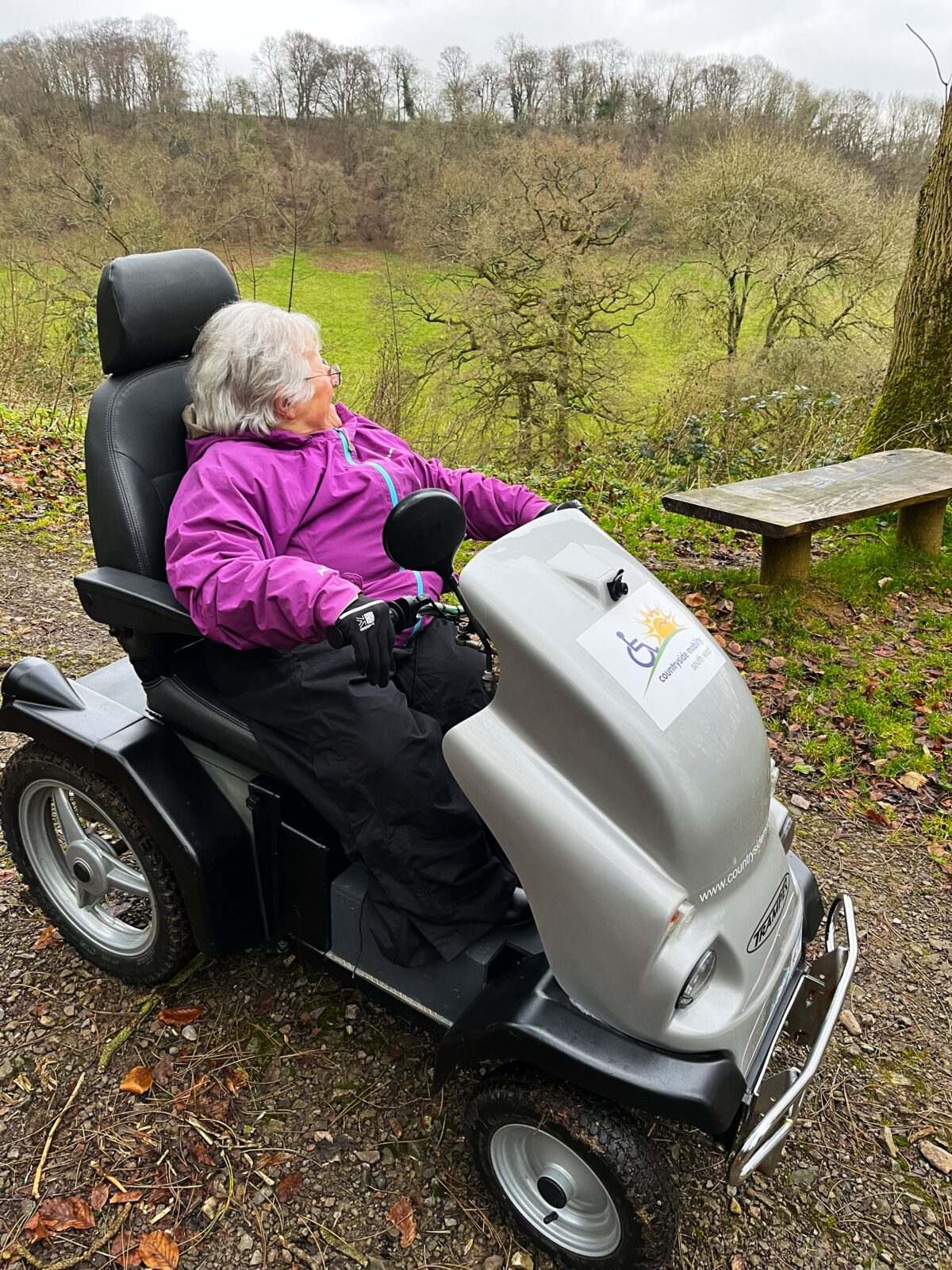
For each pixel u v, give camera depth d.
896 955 2.45
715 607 4.21
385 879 1.73
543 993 1.58
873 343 14.52
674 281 14.90
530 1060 1.51
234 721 1.91
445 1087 1.98
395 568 2.04
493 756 1.53
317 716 1.75
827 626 4.09
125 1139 1.85
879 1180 1.88
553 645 1.48
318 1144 1.86
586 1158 1.52
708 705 1.60
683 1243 1.74
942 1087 2.10
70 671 3.47
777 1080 1.56
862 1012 2.28
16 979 2.19
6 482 5.62
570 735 1.48
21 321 9.41
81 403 8.30
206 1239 1.69
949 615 4.29
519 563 1.61
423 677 1.94
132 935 2.17
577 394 13.22
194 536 1.78
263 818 1.91
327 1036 2.08
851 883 2.70
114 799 1.97
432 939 1.72
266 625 1.65
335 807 1.77
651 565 4.80
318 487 1.97
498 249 13.06
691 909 1.47
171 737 2.02
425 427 10.98
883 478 4.52
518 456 12.94
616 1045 1.48
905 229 14.02
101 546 2.03
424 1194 1.78
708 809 1.49
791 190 14.27
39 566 4.51
